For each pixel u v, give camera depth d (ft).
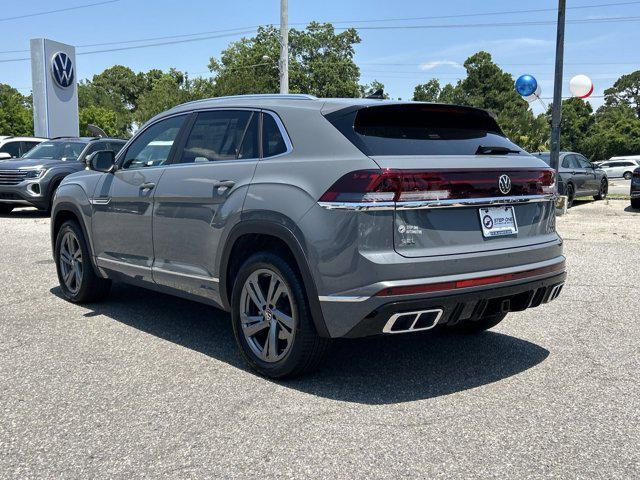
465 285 11.62
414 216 11.46
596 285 22.59
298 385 12.72
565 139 278.87
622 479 9.00
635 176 53.11
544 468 9.32
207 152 14.90
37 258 27.99
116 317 18.04
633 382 12.96
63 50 90.99
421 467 9.34
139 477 9.09
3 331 16.56
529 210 13.38
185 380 12.98
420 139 12.46
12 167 43.70
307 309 12.07
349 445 10.05
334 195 11.44
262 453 9.79
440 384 12.82
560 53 51.85
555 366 13.98
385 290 11.00
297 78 207.41
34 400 11.93
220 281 13.85
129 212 16.63
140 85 380.99
